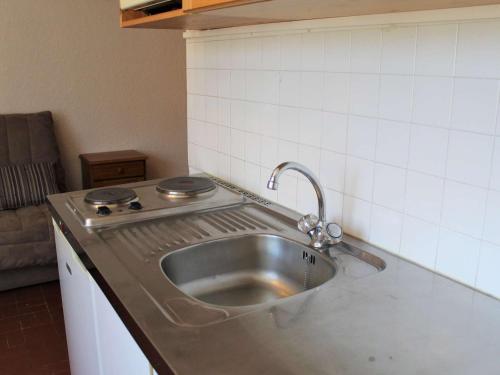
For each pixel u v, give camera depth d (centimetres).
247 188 181
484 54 94
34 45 343
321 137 139
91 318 136
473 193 100
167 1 136
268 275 147
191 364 77
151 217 154
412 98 110
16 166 320
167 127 415
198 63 202
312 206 149
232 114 183
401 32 110
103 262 121
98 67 372
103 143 388
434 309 95
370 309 95
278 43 152
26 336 245
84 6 356
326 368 76
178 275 134
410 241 116
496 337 85
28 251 275
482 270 100
